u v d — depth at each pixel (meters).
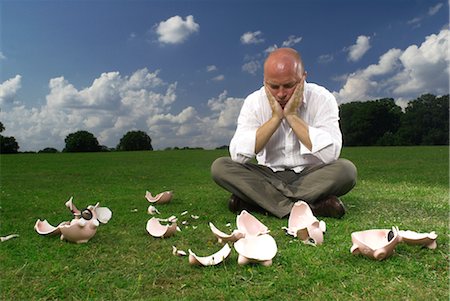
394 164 9.56
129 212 4.16
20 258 2.61
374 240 2.55
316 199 3.81
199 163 11.70
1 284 2.21
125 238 3.07
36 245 2.88
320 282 2.13
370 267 2.32
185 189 6.05
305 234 2.82
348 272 2.25
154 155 16.69
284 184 3.95
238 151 3.89
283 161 4.14
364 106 28.31
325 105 4.01
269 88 3.80
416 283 2.12
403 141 26.31
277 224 3.55
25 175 8.65
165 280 2.21
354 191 5.42
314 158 4.09
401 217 3.73
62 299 2.04
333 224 3.42
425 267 2.31
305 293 2.02
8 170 10.01
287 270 2.30
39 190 6.11
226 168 4.00
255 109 4.16
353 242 2.47
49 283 2.21
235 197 4.09
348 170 3.75
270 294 2.00
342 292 2.03
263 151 4.24
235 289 2.05
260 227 2.99
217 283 2.14
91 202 4.85
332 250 2.60
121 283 2.17
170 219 3.53
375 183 6.31
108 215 3.51
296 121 3.79
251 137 3.86
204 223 3.62
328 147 3.73
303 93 3.98
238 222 2.97
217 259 2.37
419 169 8.32
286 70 3.68
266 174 4.09
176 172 9.00
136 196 5.36
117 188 6.30
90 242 2.94
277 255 2.52
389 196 4.96
